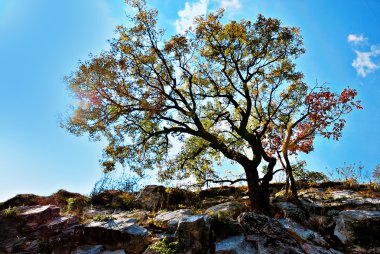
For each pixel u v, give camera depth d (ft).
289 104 62.39
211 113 58.75
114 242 33.88
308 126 58.39
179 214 42.91
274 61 60.49
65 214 43.65
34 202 53.42
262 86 62.90
